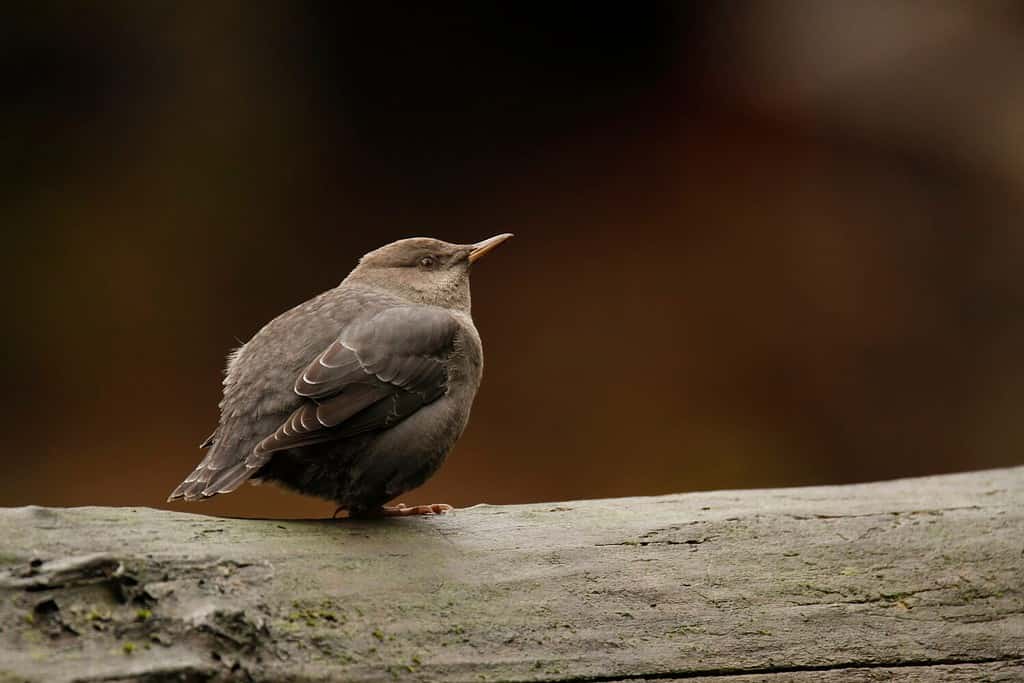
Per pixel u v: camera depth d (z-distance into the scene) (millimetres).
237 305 15383
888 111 15969
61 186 15102
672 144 16922
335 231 16047
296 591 4805
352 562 5023
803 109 16469
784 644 5281
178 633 4418
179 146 15492
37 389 14508
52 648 4266
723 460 15008
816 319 15945
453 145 16656
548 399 15445
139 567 4637
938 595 5578
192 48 15289
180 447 14461
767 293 16094
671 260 16375
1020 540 5855
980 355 15672
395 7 15805
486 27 16156
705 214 16578
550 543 5438
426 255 7352
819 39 16062
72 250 14930
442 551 5238
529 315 16047
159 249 15203
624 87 16891
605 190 16797
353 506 6031
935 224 15977
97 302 14844
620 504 6000
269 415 5703
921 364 15758
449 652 4848
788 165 16641
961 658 5395
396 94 16344
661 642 5160
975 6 15383
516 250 16484
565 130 16891
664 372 15641
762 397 15648
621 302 16109
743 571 5523
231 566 4805
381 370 5898
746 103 16781
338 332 6043
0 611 4312
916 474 15445
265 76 15734
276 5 15359
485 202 16703
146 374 14812
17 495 13734
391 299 6512
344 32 15812
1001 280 15688
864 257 16062
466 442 15023
